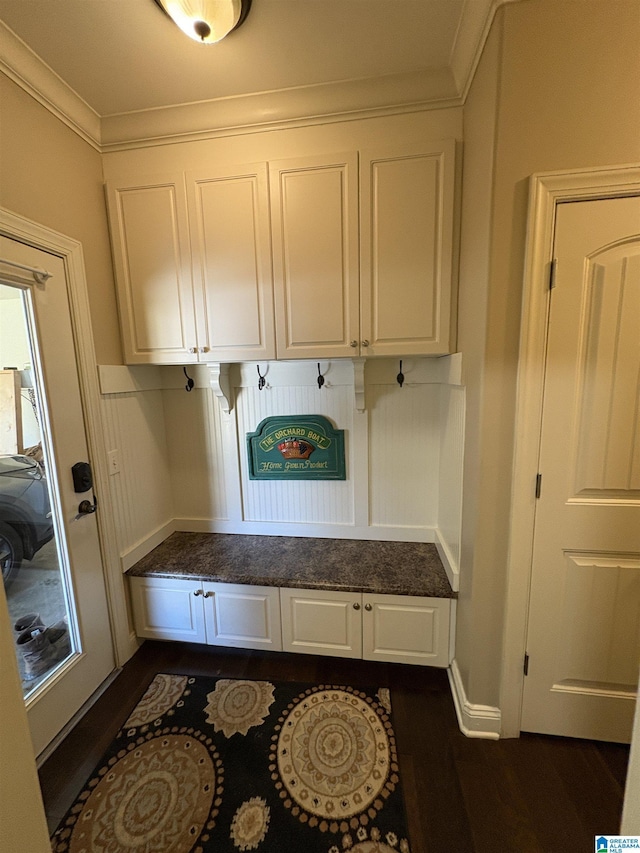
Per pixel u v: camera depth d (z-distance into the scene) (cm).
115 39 122
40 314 136
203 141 161
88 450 158
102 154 167
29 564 138
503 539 129
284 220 156
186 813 114
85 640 154
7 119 124
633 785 51
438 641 162
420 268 151
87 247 157
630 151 105
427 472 194
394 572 172
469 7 113
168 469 216
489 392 122
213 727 143
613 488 121
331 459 201
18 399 132
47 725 135
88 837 109
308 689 160
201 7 108
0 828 47
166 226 165
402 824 110
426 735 139
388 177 148
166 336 173
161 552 196
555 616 130
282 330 163
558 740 136
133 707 153
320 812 114
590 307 114
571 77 104
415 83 142
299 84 145
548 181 108
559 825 110
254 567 179
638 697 51
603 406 117
